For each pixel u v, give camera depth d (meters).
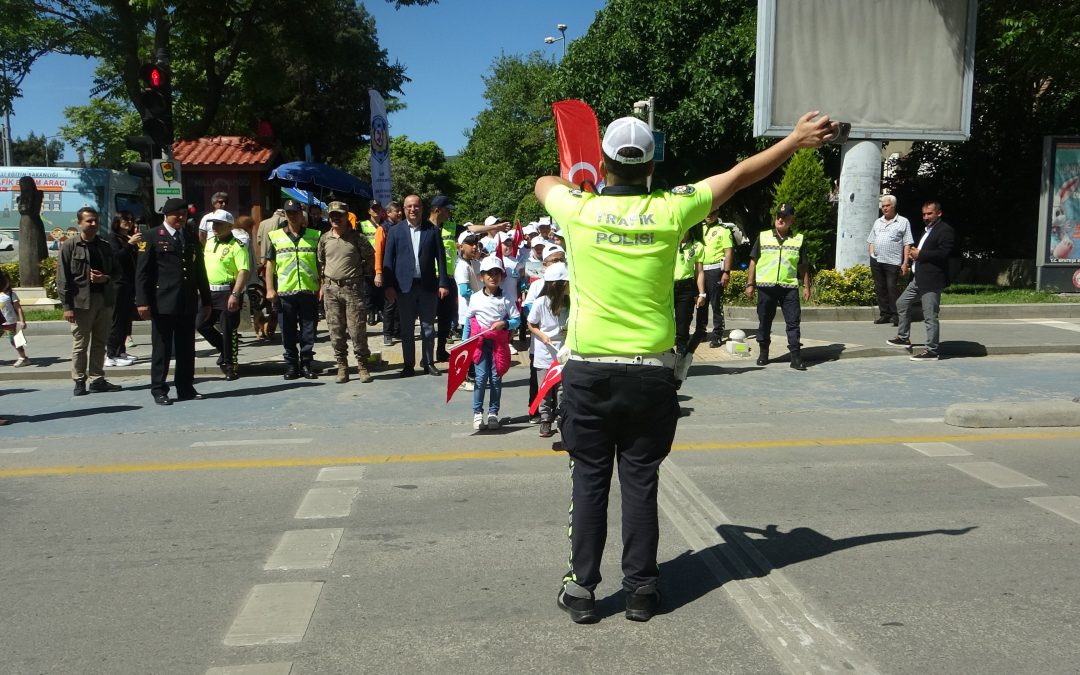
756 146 22.38
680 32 22.70
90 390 9.90
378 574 4.38
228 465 6.54
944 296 17.16
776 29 15.07
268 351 12.24
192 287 9.22
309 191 23.00
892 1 15.13
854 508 5.32
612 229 3.60
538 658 3.49
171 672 3.42
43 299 17.81
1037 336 12.68
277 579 4.33
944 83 15.39
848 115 15.34
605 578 4.31
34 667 3.48
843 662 3.41
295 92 34.72
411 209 10.38
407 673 3.38
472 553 4.66
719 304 12.10
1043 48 17.48
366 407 8.81
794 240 10.55
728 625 3.76
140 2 18.66
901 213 23.25
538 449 6.97
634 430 3.74
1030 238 21.78
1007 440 7.05
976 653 3.47
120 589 4.25
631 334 3.61
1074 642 3.56
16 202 23.08
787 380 9.95
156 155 12.31
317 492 5.78
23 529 5.15
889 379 9.95
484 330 7.54
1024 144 21.36
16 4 19.55
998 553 4.55
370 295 14.76
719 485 5.82
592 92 23.92
